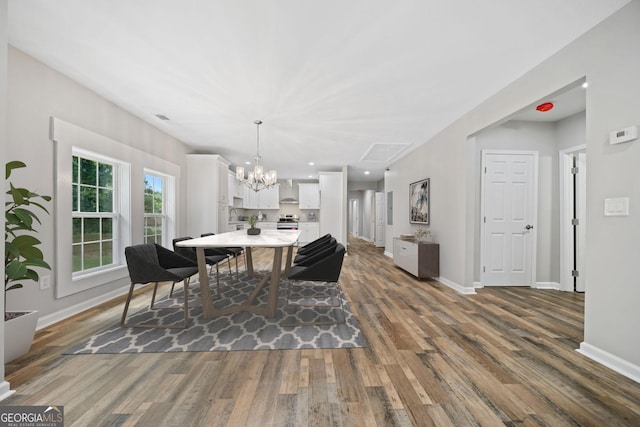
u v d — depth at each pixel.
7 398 1.36
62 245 2.38
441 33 1.85
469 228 3.33
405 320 2.45
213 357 1.78
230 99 2.90
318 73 2.37
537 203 3.65
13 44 1.99
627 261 1.60
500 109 2.68
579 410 1.31
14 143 2.04
